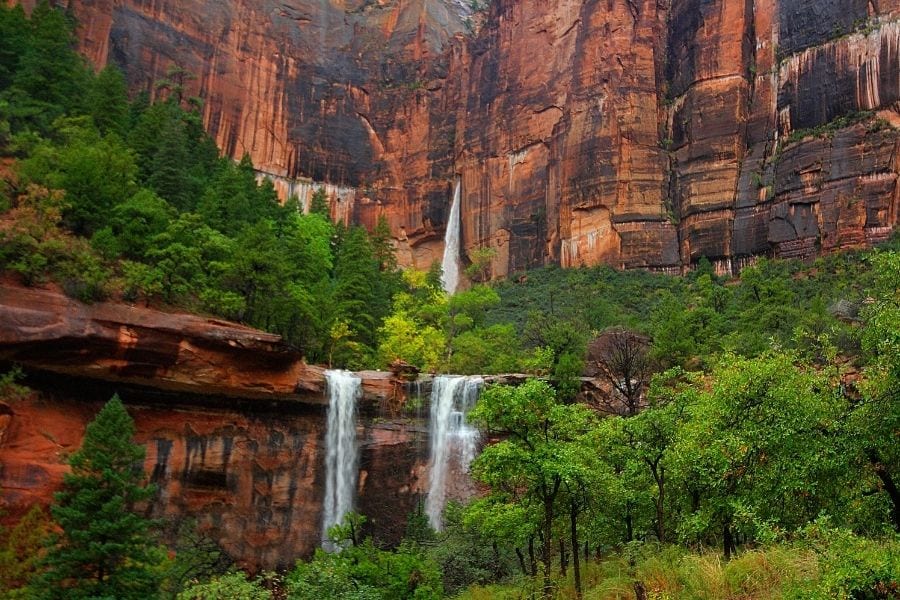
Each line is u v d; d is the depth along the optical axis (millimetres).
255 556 34656
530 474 17922
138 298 32656
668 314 49750
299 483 36781
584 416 19531
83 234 35531
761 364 16359
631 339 44094
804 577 12781
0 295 28453
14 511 27250
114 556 20828
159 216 37188
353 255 52938
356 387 39094
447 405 40906
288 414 37250
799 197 63062
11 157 38531
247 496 35219
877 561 10758
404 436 40062
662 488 19203
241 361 33594
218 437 34906
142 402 33031
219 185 48938
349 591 18828
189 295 35906
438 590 20906
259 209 55719
